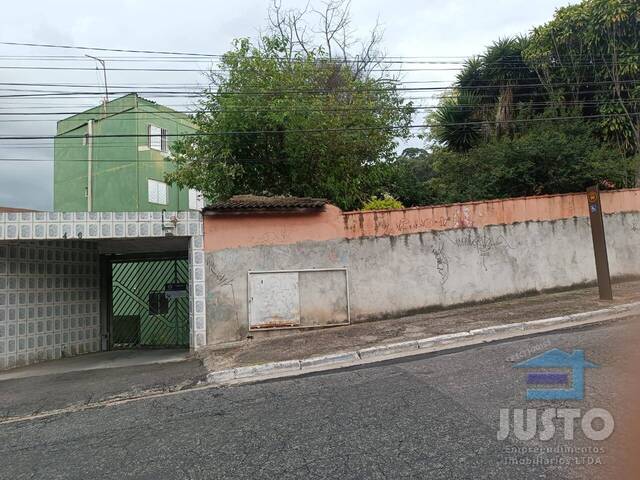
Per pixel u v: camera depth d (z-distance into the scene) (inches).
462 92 754.8
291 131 541.3
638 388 194.5
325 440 175.3
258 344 368.5
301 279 408.5
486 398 201.5
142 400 260.5
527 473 141.3
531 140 564.7
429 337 324.2
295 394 236.1
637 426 164.1
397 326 377.4
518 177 547.2
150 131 1058.1
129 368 352.8
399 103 671.8
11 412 263.1
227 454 171.6
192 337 392.2
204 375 298.0
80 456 184.7
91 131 1075.9
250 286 399.2
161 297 479.5
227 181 585.0
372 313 416.8
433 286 431.5
